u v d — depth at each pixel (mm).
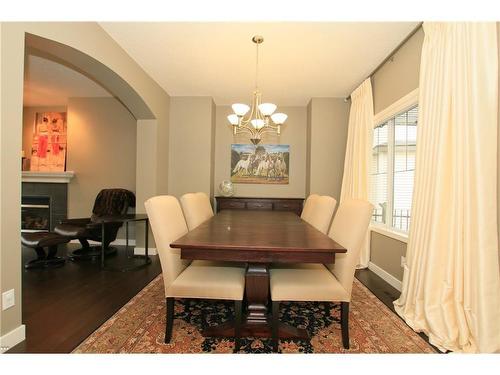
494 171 1632
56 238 3426
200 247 1523
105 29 2551
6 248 1638
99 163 4797
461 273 1765
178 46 2848
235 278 1796
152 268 3373
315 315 2189
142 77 3422
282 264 2148
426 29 2188
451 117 1904
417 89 2523
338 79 3662
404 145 2951
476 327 1636
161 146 4133
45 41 2033
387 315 2195
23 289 2660
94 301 2385
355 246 1736
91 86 4281
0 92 1579
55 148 4973
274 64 3236
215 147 4945
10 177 1646
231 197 4527
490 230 1612
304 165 4898
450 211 1852
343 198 3986
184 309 2264
